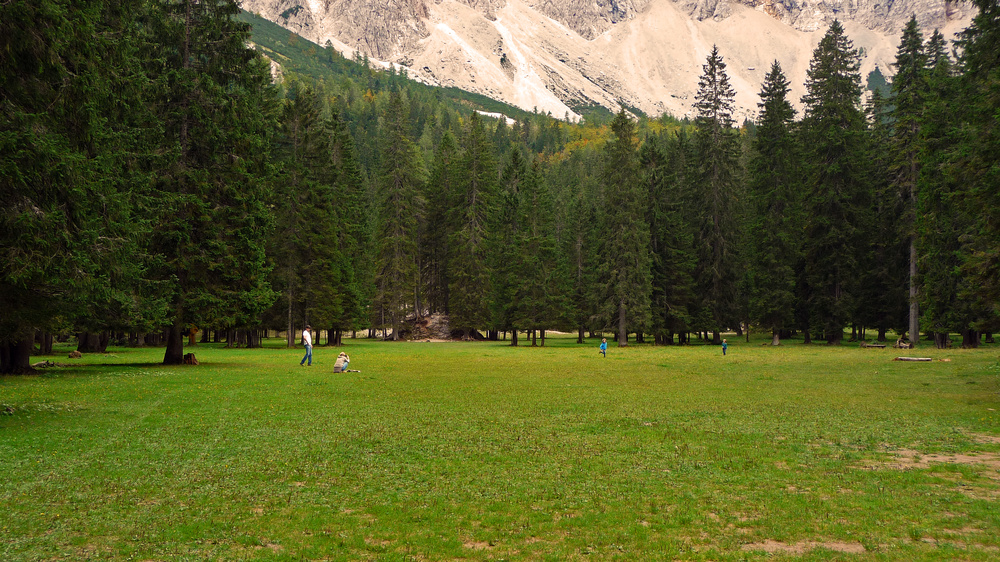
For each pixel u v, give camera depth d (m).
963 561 5.95
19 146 13.35
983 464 10.09
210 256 30.94
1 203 13.48
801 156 59.28
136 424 13.64
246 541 6.55
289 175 53.91
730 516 7.46
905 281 52.91
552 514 7.57
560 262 73.31
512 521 7.28
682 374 27.67
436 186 87.69
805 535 6.76
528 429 13.41
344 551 6.30
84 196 15.02
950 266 40.62
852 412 15.88
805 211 55.47
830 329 52.59
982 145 20.19
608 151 61.59
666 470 9.80
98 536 6.68
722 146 61.88
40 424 13.43
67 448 11.08
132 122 28.47
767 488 8.71
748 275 57.97
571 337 95.56
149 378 23.56
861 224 54.19
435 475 9.45
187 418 14.54
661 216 61.47
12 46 13.33
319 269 56.88
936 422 14.25
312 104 62.22
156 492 8.41
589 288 71.94
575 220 81.50
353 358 39.97
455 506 7.88
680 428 13.58
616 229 59.84
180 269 30.30
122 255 18.31
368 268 76.06
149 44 30.47
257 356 41.28
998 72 20.20
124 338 60.75
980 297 21.45
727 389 21.47
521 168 91.94
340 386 22.00
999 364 27.11
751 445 11.75
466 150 85.38
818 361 34.62
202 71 31.91
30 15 13.29
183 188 30.25
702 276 61.34
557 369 30.64
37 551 6.20
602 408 16.70
